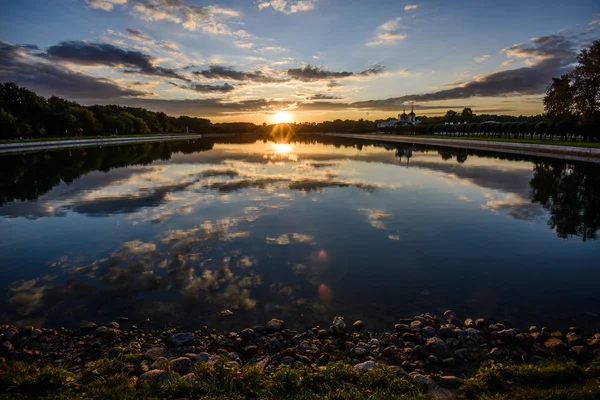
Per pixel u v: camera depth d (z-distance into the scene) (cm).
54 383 398
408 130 11106
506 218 1236
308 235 1018
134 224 1130
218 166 2831
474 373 444
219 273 760
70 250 905
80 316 596
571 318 596
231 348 503
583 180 2084
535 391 378
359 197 1555
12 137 5562
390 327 564
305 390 379
